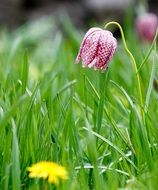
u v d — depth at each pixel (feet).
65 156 2.26
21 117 2.41
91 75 3.65
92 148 2.16
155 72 2.82
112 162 2.35
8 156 2.27
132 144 2.48
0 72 3.83
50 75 3.44
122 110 2.97
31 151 2.31
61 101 2.74
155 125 2.52
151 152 2.43
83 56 2.56
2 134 2.35
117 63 4.10
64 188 2.12
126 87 3.59
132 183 2.16
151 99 2.86
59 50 4.39
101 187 2.13
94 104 2.64
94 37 2.54
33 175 2.11
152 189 2.16
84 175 2.21
